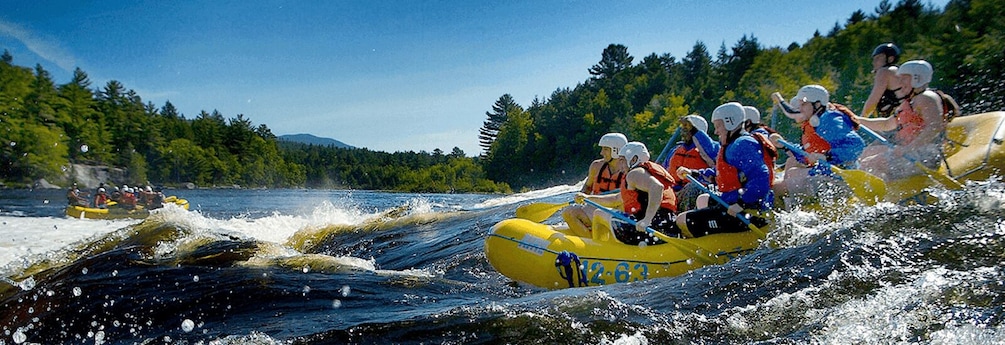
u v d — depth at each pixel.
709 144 7.02
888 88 7.26
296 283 5.65
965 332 2.93
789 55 56.22
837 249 4.23
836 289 3.64
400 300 5.01
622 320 3.64
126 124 74.56
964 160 5.95
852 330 3.16
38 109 54.06
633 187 6.05
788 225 5.30
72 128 58.56
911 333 3.04
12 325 5.24
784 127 32.69
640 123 67.69
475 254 8.09
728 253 5.62
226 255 7.20
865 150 7.00
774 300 3.68
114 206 22.11
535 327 3.59
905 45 46.19
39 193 39.72
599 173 7.11
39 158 48.28
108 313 5.17
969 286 3.31
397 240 10.88
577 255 5.89
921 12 49.50
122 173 64.75
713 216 5.76
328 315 4.55
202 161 86.06
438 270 7.87
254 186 100.06
